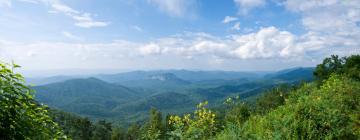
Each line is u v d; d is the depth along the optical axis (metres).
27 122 4.17
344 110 9.44
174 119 8.95
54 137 4.66
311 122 7.67
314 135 7.18
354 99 10.97
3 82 4.04
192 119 9.47
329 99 11.05
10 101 4.02
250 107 12.29
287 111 9.48
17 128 4.06
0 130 3.89
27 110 4.25
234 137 7.89
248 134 8.23
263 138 7.65
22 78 4.22
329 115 7.98
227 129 8.84
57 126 4.83
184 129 8.60
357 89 12.38
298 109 8.55
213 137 8.89
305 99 11.69
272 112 10.69
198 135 8.59
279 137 7.16
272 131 8.02
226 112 10.61
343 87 12.94
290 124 7.77
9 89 4.05
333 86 13.39
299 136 7.27
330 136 7.04
